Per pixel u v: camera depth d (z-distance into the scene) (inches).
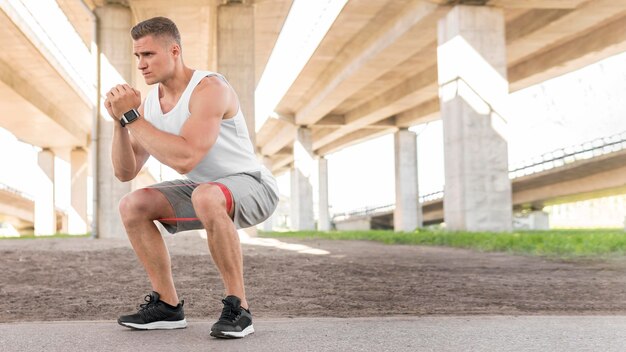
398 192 1958.7
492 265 391.9
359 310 201.8
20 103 1546.5
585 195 1795.0
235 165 129.6
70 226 2265.0
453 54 915.4
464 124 894.4
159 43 122.1
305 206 2087.8
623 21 1078.4
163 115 127.0
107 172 928.3
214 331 118.0
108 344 114.3
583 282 286.2
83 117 2000.5
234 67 925.2
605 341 115.6
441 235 767.1
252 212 129.9
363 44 1337.4
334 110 1964.8
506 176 892.0
